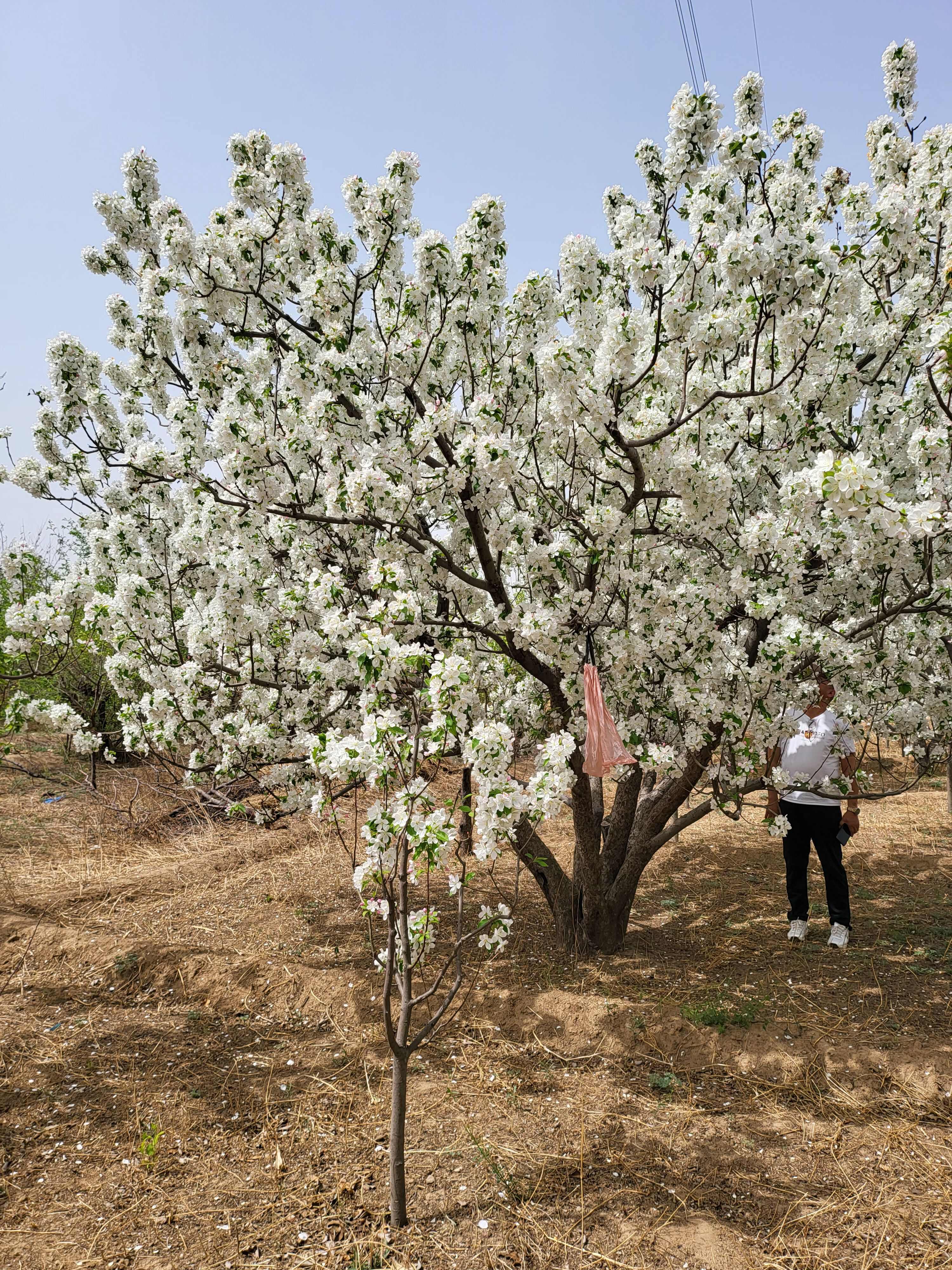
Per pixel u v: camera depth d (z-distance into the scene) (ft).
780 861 21.02
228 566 15.16
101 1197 9.09
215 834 24.49
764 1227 8.44
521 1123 10.29
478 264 13.66
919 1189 8.80
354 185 14.65
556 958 14.89
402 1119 8.45
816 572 14.20
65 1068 11.91
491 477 10.85
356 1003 13.55
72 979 15.10
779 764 15.10
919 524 8.77
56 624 16.60
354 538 13.75
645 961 14.66
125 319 20.06
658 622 12.56
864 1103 10.32
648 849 14.98
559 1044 12.18
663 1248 8.17
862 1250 8.05
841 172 14.56
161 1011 13.94
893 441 14.32
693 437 12.50
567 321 13.57
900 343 13.98
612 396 11.53
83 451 19.33
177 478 14.21
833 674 13.21
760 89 17.57
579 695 12.51
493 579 12.36
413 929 8.74
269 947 15.92
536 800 8.45
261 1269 7.97
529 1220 8.60
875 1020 12.06
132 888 19.34
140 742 16.31
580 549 12.48
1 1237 8.46
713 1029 11.96
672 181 13.56
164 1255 8.20
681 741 13.75
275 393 14.79
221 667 15.21
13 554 16.80
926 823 23.88
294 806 14.55
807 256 10.12
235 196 15.75
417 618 10.68
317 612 14.14
